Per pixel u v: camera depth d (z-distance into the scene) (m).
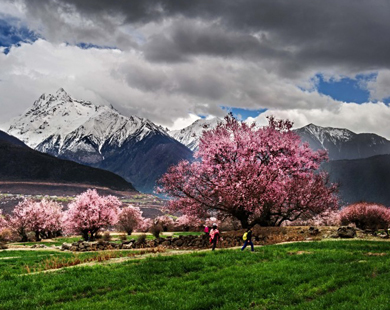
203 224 82.31
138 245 37.53
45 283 18.11
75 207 65.31
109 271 19.88
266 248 25.59
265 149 44.16
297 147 46.84
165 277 18.33
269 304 13.81
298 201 43.94
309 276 16.44
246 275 17.56
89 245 40.06
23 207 75.69
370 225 68.69
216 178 42.97
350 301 12.73
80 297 16.25
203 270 19.27
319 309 12.30
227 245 33.75
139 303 14.63
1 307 14.99
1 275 21.31
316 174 47.44
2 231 72.38
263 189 39.41
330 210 47.72
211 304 14.23
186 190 44.44
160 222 89.31
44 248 47.19
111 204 70.44
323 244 25.91
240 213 42.28
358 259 19.67
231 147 43.69
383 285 13.92
